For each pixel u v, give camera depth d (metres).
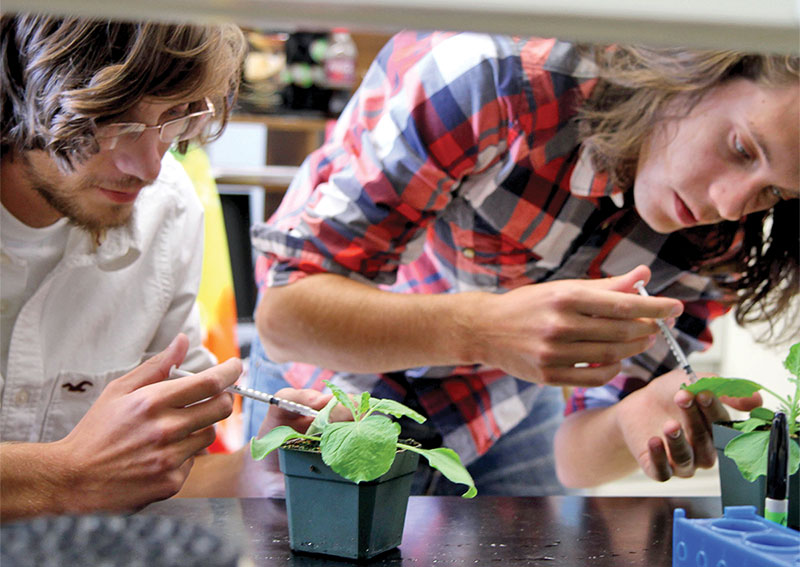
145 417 1.11
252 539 1.05
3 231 1.37
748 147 1.22
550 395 1.95
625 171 1.46
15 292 1.41
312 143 3.40
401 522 1.03
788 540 0.89
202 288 2.25
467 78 1.35
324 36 3.16
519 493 1.90
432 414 1.72
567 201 1.53
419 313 1.43
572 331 1.33
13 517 1.05
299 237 1.48
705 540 0.91
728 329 3.46
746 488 1.15
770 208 1.54
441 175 1.40
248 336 3.07
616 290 1.39
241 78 1.38
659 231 1.46
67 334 1.45
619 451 1.65
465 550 1.02
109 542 0.65
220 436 2.19
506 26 0.47
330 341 1.48
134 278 1.52
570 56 1.37
